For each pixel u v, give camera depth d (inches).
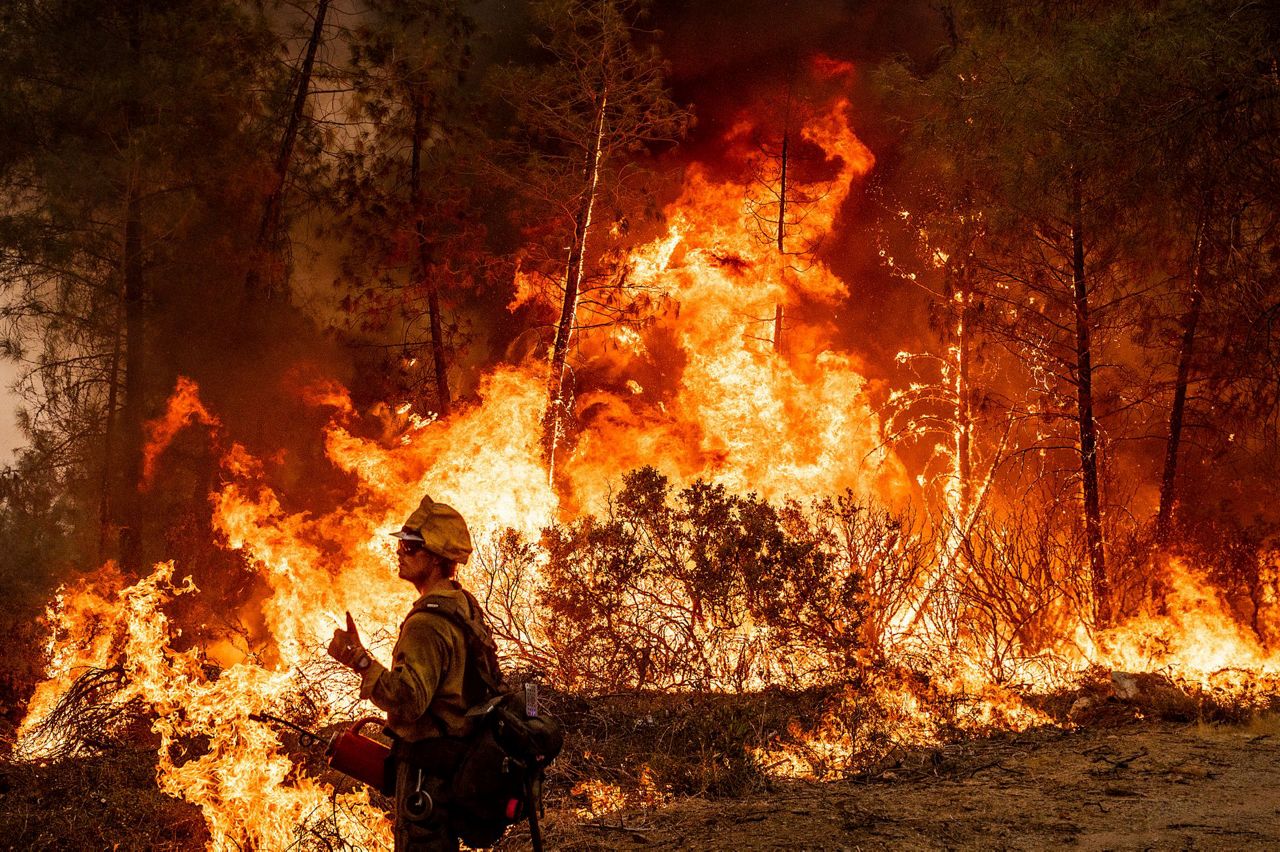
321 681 315.9
